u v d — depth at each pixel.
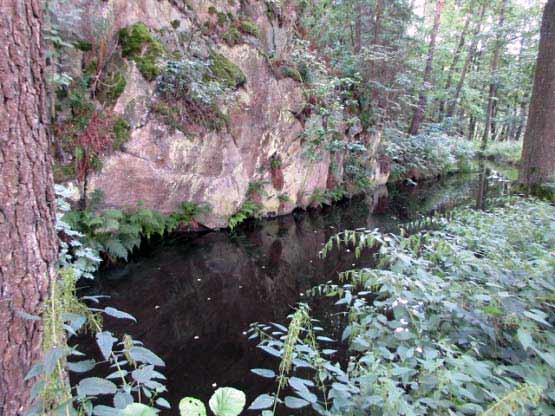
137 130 5.74
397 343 1.96
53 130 4.92
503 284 2.18
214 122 6.65
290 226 8.04
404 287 2.20
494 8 15.80
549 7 4.93
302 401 1.32
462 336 2.03
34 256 1.29
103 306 4.30
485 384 1.62
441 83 16.94
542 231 3.37
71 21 4.90
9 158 1.20
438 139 13.48
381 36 11.13
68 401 1.01
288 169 8.61
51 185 1.39
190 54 6.46
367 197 10.89
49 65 4.61
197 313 4.29
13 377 1.25
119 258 5.55
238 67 7.19
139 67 5.69
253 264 5.86
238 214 7.54
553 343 1.86
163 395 2.93
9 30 1.18
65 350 1.05
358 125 10.51
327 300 4.47
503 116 21.61
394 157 11.53
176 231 6.73
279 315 4.26
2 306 1.21
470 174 14.70
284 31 8.57
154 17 6.08
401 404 1.39
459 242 2.97
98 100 5.37
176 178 6.36
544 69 5.05
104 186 5.48
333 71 10.12
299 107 8.54
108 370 2.97
